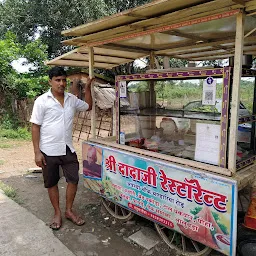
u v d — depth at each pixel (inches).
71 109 125.0
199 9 83.4
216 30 114.0
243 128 103.8
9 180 196.4
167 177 97.7
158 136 115.9
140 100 120.6
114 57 161.0
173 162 99.7
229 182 80.2
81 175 206.2
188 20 90.7
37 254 103.3
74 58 156.6
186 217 93.4
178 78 103.4
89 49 134.8
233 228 80.8
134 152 116.0
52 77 117.4
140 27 104.7
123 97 123.2
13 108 392.5
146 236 118.3
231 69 84.1
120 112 126.8
